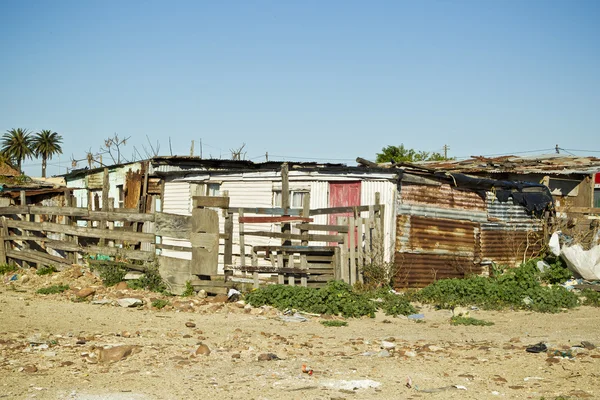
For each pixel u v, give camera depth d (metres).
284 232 14.49
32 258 17.31
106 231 15.52
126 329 10.53
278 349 9.20
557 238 17.62
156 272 14.41
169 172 21.36
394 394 6.82
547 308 13.27
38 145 104.19
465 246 17.02
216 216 13.96
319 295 12.86
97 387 6.91
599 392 6.93
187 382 7.20
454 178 16.48
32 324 10.61
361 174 16.09
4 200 19.05
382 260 15.06
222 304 13.07
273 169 18.05
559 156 24.48
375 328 11.33
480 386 7.22
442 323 11.95
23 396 6.49
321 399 6.57
